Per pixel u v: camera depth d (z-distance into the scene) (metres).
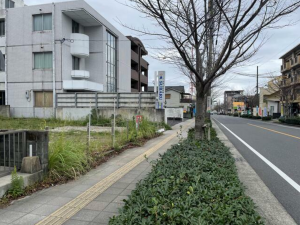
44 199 3.75
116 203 3.59
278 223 3.18
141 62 37.56
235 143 10.80
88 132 6.42
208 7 5.57
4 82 20.91
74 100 18.97
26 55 20.09
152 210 2.06
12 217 3.12
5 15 20.39
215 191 2.69
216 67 5.94
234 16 5.10
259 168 6.22
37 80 19.92
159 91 17.03
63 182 4.58
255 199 4.03
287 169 6.11
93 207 3.45
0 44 20.64
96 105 18.59
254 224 2.11
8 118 18.55
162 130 14.52
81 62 21.83
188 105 51.56
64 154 4.89
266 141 11.49
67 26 20.12
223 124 26.19
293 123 24.84
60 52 19.31
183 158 4.26
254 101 59.75
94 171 5.45
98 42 22.75
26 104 20.17
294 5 4.51
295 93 33.62
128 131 9.66
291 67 36.06
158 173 3.32
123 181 4.71
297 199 4.06
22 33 20.09
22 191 3.88
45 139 4.56
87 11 19.64
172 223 1.95
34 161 4.31
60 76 19.41
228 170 3.78
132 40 34.19
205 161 4.03
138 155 7.32
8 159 4.57
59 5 19.30
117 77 27.05
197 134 7.05
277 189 4.58
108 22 23.98
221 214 2.09
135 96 18.06
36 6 19.64
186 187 2.77
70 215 3.19
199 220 1.89
